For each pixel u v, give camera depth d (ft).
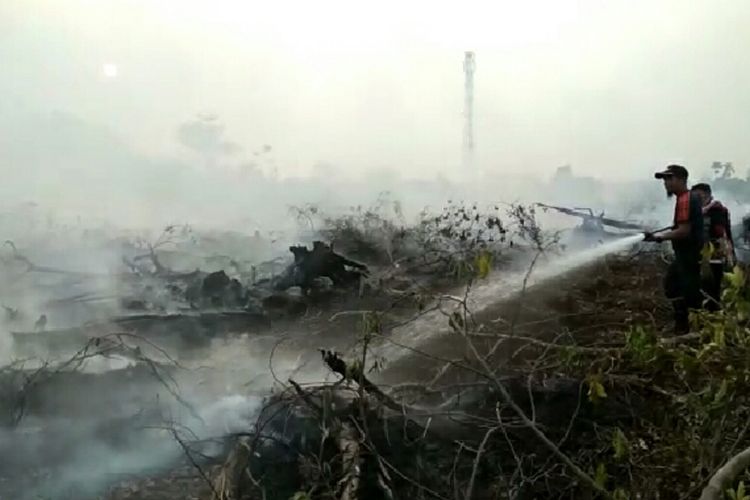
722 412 10.85
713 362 11.69
